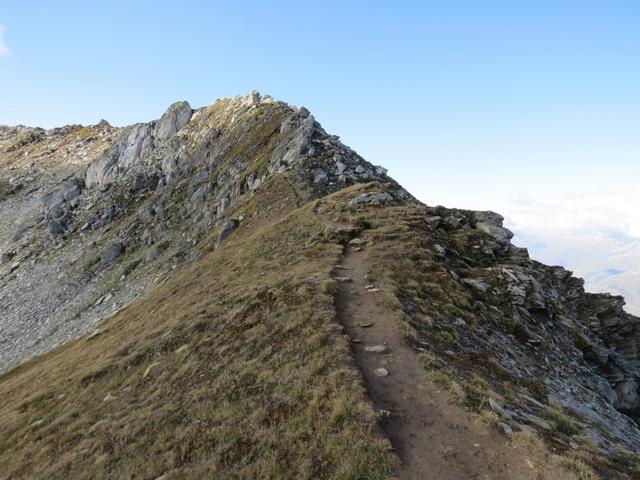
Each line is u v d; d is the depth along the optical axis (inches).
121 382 898.1
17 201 5812.0
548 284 1381.6
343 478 434.9
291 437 517.0
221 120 5196.9
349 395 557.3
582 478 415.2
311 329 768.3
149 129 5708.7
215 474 502.3
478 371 692.7
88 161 6889.8
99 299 2874.0
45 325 2805.1
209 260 1863.9
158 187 4658.0
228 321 938.1
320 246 1382.9
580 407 774.5
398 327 764.0
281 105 4675.2
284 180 2588.6
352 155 3068.4
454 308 937.5
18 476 697.0
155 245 3262.8
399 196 2164.1
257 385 659.4
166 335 1017.5
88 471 614.2
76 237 4224.9
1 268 4060.0
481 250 1425.9
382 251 1251.8
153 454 589.6
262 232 1824.6
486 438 482.0
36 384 1337.4
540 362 920.9
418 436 491.5
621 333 1441.9
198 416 635.5
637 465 506.0
